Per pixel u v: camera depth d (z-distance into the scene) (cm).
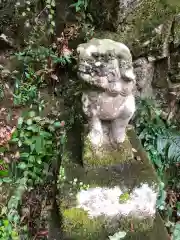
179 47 348
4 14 355
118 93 254
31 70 370
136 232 280
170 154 353
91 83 248
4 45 368
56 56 361
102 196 270
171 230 332
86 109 265
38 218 315
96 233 276
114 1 328
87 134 280
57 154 337
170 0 340
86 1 348
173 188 359
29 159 341
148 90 376
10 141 349
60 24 364
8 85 372
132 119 364
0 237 305
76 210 270
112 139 282
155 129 361
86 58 246
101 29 354
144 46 345
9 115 362
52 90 376
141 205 275
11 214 316
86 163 281
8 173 339
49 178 337
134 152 299
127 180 275
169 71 361
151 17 338
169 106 380
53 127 357
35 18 360
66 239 274
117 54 249
